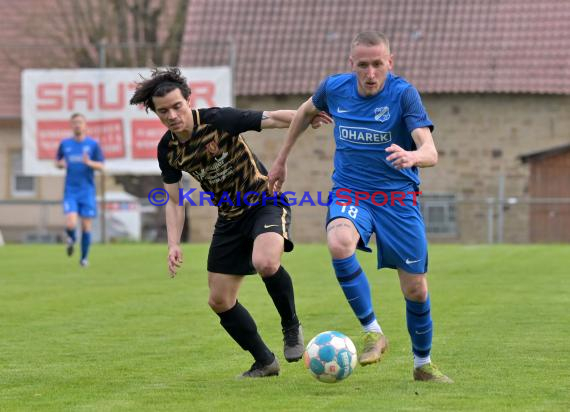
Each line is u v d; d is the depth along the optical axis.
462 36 85.62
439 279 40.44
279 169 20.47
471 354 23.27
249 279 40.78
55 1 97.19
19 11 100.19
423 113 18.91
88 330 28.09
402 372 21.33
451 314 30.12
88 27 95.12
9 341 26.23
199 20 90.25
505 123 82.62
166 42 93.88
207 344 25.55
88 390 19.78
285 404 18.09
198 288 38.50
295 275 42.84
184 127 19.66
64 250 62.09
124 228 84.19
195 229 82.50
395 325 28.09
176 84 19.55
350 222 19.22
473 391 19.12
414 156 17.83
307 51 86.81
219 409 17.78
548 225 80.06
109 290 38.06
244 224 20.39
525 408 17.58
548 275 41.97
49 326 28.91
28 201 76.06
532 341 25.08
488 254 54.41
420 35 86.12
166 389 19.75
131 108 72.69
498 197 82.50
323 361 19.02
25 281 41.78
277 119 20.20
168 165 20.50
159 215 82.75
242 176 20.22
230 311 20.67
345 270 19.11
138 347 25.14
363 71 18.89
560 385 19.67
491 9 86.81
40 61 93.38
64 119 73.25
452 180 83.19
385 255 19.56
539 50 83.75
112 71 72.88
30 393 19.55
